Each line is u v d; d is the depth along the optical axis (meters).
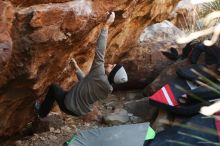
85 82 4.89
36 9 3.90
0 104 4.36
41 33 3.97
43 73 4.49
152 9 6.64
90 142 4.38
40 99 5.33
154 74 7.52
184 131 4.52
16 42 3.93
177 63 7.01
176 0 7.46
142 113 6.79
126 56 7.41
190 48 6.97
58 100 5.02
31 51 4.00
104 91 4.88
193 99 5.57
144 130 4.53
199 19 8.62
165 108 5.66
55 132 5.98
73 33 4.36
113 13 4.80
